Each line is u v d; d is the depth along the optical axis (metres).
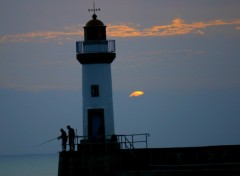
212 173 114.44
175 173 115.31
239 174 113.69
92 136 132.50
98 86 133.25
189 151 125.31
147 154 126.19
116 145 129.12
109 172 123.31
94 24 134.25
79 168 124.50
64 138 127.19
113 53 133.50
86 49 133.25
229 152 124.38
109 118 133.25
